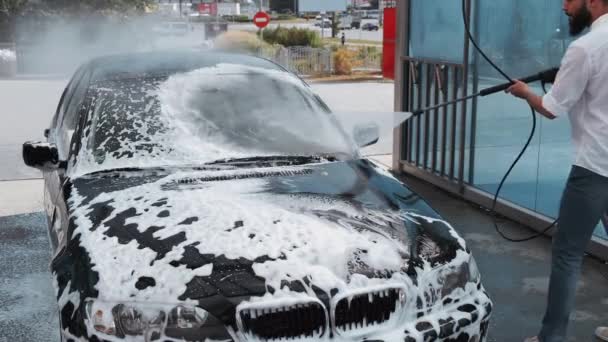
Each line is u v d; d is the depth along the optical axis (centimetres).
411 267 253
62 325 238
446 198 649
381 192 311
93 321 229
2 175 758
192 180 307
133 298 229
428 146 704
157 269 237
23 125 1144
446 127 664
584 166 317
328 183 313
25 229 561
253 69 407
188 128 349
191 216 268
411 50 718
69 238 269
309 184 309
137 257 244
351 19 5025
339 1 2972
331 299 232
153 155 331
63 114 427
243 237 253
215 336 225
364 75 2344
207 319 225
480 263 475
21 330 380
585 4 314
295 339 230
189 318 225
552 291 335
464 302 263
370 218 279
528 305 407
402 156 755
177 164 326
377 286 240
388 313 243
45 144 340
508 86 348
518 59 550
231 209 274
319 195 296
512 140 566
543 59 519
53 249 327
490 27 583
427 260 260
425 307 251
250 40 2566
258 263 239
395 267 250
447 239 279
